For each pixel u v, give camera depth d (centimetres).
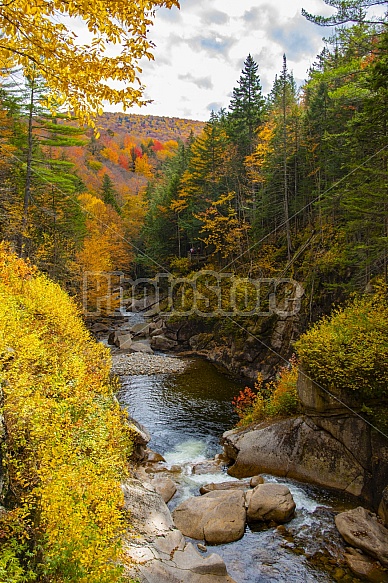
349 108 2269
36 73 415
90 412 763
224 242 3281
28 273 1360
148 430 1547
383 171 1213
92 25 356
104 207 4959
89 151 9581
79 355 1002
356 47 1329
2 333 661
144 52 376
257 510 886
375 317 1159
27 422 529
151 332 3469
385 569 730
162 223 4197
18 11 340
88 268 3131
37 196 2539
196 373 2434
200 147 3566
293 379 1342
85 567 413
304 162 2770
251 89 3978
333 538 825
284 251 2689
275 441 1144
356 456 996
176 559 627
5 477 433
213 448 1388
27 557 400
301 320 2166
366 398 1008
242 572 728
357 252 1552
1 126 2069
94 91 392
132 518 680
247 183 3466
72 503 458
